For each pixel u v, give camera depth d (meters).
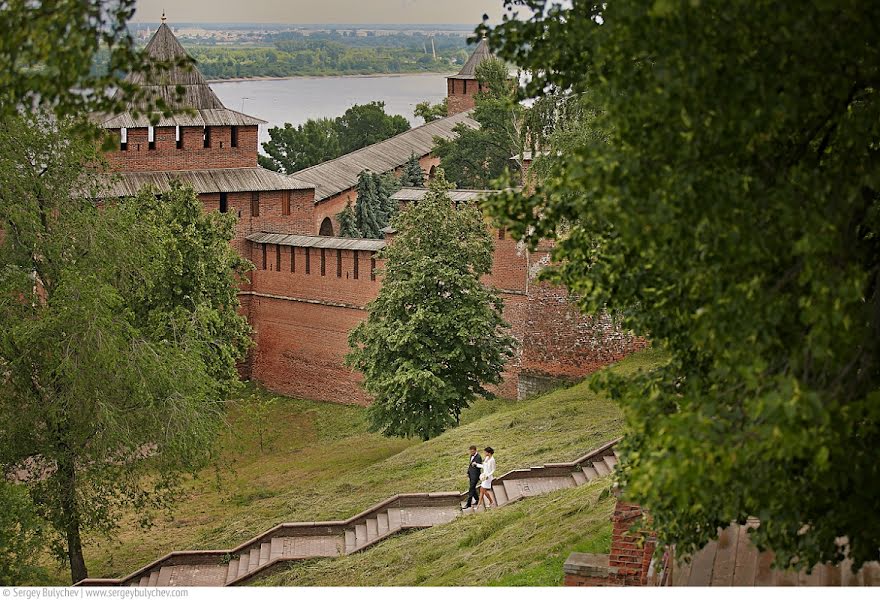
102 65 17.72
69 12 15.83
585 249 18.97
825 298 13.58
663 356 68.81
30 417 49.56
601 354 72.69
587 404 62.59
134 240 53.06
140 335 51.88
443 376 66.19
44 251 50.44
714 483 13.72
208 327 64.94
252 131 95.62
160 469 52.03
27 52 16.06
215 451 56.09
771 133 14.06
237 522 54.97
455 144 131.62
